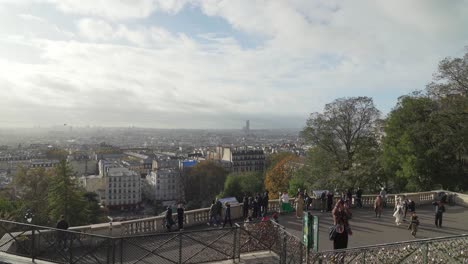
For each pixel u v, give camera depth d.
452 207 30.03
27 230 14.09
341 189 46.44
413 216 20.84
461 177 42.09
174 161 184.75
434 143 43.03
